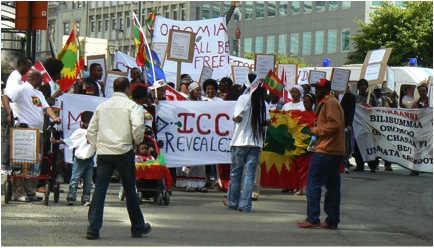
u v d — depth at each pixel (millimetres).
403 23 62469
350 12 78938
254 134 13945
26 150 13633
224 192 16984
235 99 17000
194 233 11500
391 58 62094
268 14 87562
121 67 23531
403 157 22469
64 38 40094
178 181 17062
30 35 19594
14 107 14031
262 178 16812
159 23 24031
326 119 12250
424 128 22391
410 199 16578
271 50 87375
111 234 11203
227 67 24234
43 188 15445
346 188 18281
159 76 19266
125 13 93562
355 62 64250
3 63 23422
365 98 22953
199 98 17297
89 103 16562
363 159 22844
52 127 14008
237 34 41031
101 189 10867
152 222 12414
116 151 10883
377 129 22703
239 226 12305
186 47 18922
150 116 15312
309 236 11602
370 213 14391
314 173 12344
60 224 11891
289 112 16781
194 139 16891
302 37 84125
